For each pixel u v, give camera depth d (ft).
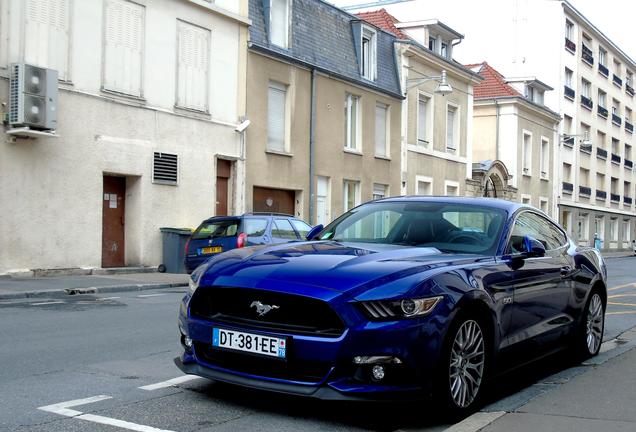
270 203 72.69
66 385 18.49
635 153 201.16
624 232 192.54
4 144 47.32
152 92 58.54
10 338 25.57
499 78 132.57
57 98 48.85
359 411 16.44
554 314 20.92
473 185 114.01
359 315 14.40
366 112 86.07
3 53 47.21
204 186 63.52
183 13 61.41
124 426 14.84
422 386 14.78
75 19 51.96
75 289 43.16
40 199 49.70
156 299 40.42
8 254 47.80
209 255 50.72
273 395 17.58
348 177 82.64
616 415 15.48
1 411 15.85
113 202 57.47
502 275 17.76
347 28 83.92
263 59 70.08
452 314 15.31
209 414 15.89
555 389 17.97
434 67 100.78
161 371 20.35
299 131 74.90
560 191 148.15
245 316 15.57
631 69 197.88
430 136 100.58
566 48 151.94
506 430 14.35
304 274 15.33
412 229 19.90
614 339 29.07
